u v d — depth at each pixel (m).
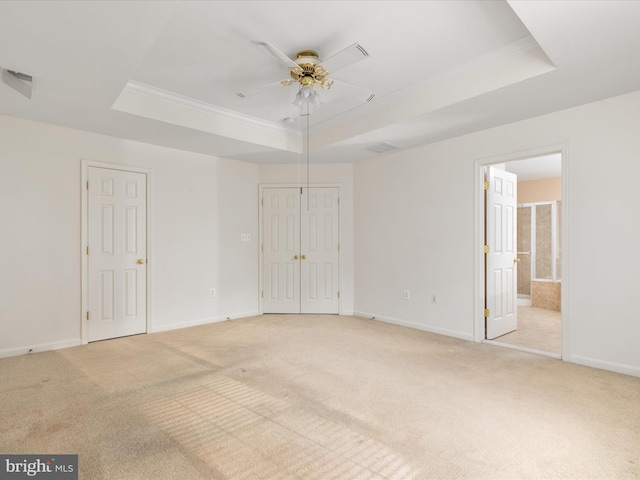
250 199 5.34
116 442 1.95
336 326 4.64
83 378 2.85
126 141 4.11
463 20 2.30
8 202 3.38
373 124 3.81
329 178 5.41
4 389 2.63
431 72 3.01
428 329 4.38
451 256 4.14
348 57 2.39
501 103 3.08
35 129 3.51
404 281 4.66
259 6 2.14
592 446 1.91
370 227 5.12
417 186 4.49
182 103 3.59
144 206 4.26
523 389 2.64
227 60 2.79
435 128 3.75
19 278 3.43
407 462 1.78
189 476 1.67
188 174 4.66
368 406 2.38
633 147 2.86
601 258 3.03
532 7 1.84
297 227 5.45
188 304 4.64
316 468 1.74
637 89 2.82
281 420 2.20
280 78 3.11
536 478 1.66
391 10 2.19
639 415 2.24
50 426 2.11
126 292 4.12
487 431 2.07
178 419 2.21
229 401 2.46
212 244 4.89
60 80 2.64
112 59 2.35
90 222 3.85
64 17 1.90
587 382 2.76
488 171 3.98
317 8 2.17
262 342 3.90
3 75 2.54
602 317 3.03
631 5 1.80
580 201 3.14
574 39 2.11
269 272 5.47
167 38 2.47
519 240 7.20
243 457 1.82
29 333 3.48
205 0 2.07
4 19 1.92
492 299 4.04
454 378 2.86
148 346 3.74
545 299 6.21
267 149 4.55
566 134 3.21
